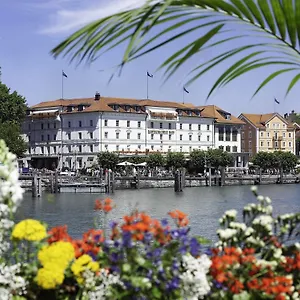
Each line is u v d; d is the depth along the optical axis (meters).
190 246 4.57
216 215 44.31
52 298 4.54
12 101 93.12
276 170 115.88
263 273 4.73
